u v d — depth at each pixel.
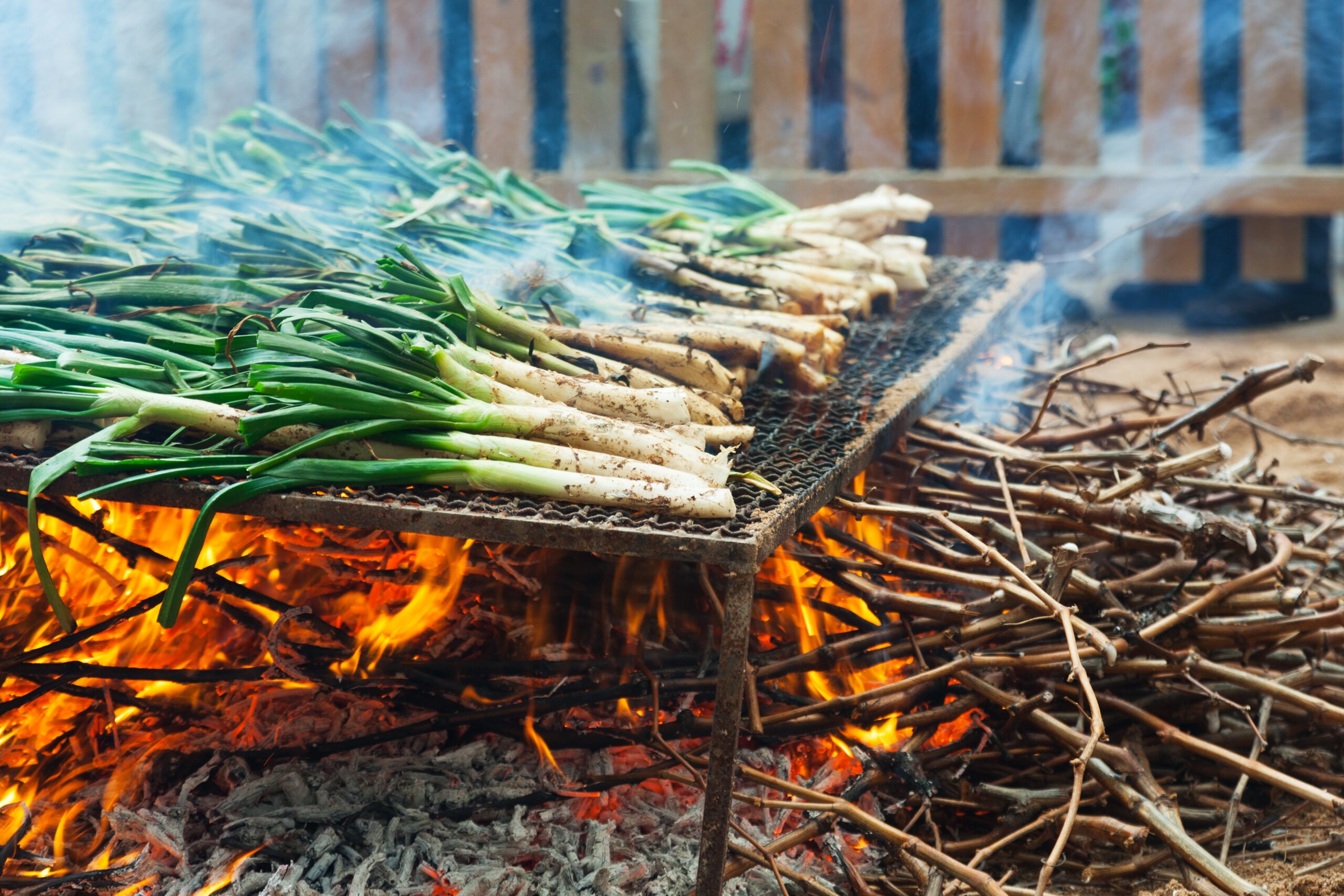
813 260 2.05
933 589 1.50
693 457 1.14
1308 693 1.40
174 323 1.40
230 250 1.63
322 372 1.11
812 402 1.50
